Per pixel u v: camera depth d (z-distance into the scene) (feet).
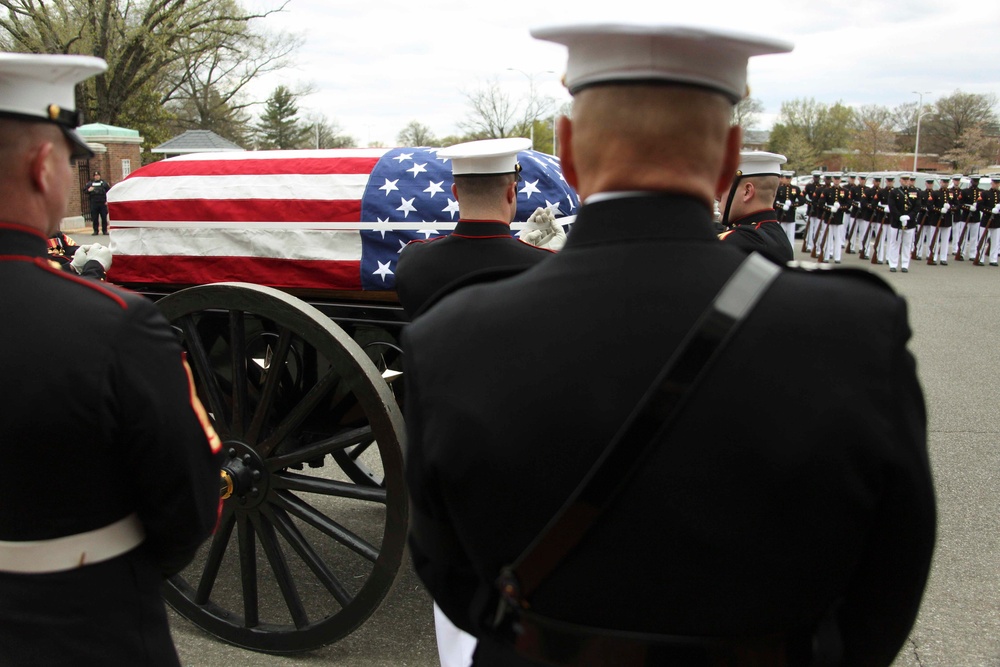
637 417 2.70
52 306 4.18
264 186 9.02
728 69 2.85
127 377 4.19
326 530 7.93
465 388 2.95
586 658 2.92
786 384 2.68
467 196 7.23
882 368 2.68
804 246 57.00
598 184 3.01
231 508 8.25
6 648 4.27
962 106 187.93
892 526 2.82
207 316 9.11
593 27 2.76
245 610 8.43
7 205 4.20
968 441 15.81
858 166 191.11
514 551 2.98
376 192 8.62
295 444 9.16
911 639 9.18
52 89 4.19
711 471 2.70
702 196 2.98
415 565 3.54
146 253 9.43
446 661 6.05
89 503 4.30
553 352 2.85
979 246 48.21
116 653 4.46
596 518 2.77
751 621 2.82
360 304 8.93
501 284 3.13
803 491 2.66
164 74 96.17
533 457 2.83
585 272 2.93
